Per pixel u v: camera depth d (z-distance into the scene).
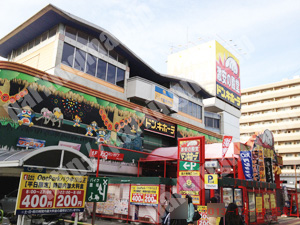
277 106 72.50
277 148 67.94
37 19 19.00
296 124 68.00
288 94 71.75
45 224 9.09
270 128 71.62
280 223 18.42
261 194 17.17
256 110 75.62
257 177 17.78
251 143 18.89
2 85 14.55
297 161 62.88
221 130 40.38
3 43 22.50
